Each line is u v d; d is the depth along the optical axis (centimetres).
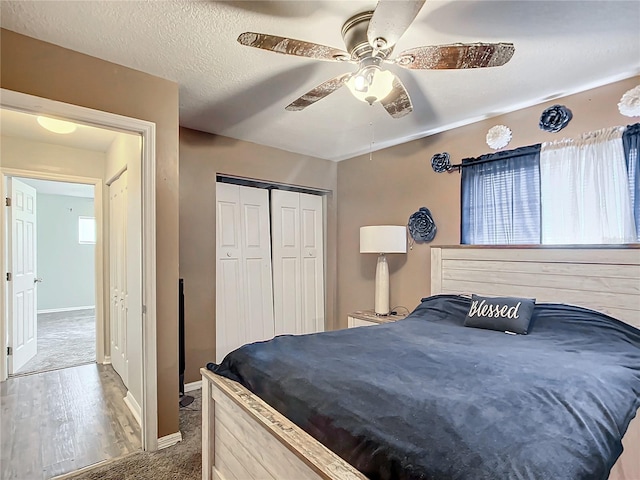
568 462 88
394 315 358
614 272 219
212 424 182
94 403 285
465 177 311
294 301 424
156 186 222
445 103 268
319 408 124
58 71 188
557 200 254
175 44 189
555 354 175
